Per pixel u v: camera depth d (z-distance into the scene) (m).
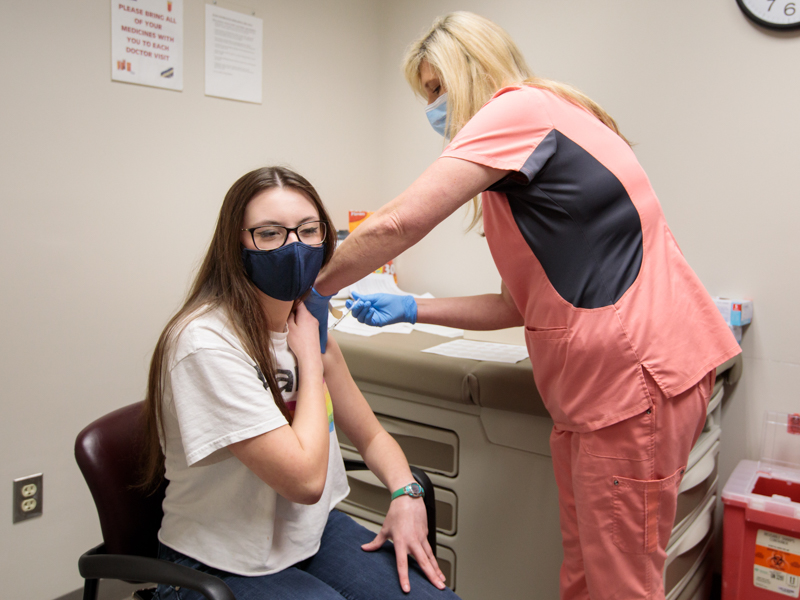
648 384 0.92
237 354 0.81
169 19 1.79
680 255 1.02
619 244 0.95
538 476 1.24
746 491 1.42
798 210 1.53
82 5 1.61
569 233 0.95
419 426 1.42
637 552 0.95
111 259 1.74
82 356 1.70
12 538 1.59
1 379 1.55
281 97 2.13
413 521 0.98
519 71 1.14
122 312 1.77
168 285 1.87
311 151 2.27
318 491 0.81
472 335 1.67
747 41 1.56
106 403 1.76
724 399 1.68
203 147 1.92
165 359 0.84
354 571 0.94
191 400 0.79
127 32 1.71
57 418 1.66
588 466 0.98
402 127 2.42
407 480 1.03
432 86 1.19
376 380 1.45
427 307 1.33
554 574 1.24
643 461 0.93
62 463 1.67
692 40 1.65
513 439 1.27
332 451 1.03
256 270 0.85
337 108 2.34
